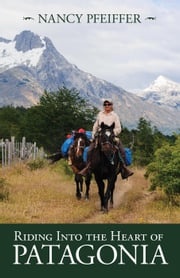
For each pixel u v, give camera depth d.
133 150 41.00
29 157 40.03
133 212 17.14
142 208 17.89
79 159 19.86
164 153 19.50
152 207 17.91
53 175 27.38
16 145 36.62
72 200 19.02
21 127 56.31
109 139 17.12
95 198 20.39
